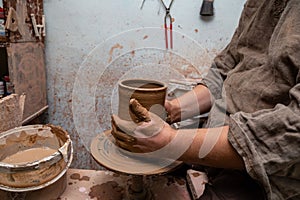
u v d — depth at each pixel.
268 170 0.56
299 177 0.57
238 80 0.84
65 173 0.84
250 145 0.57
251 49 0.88
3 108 0.93
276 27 0.72
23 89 1.34
